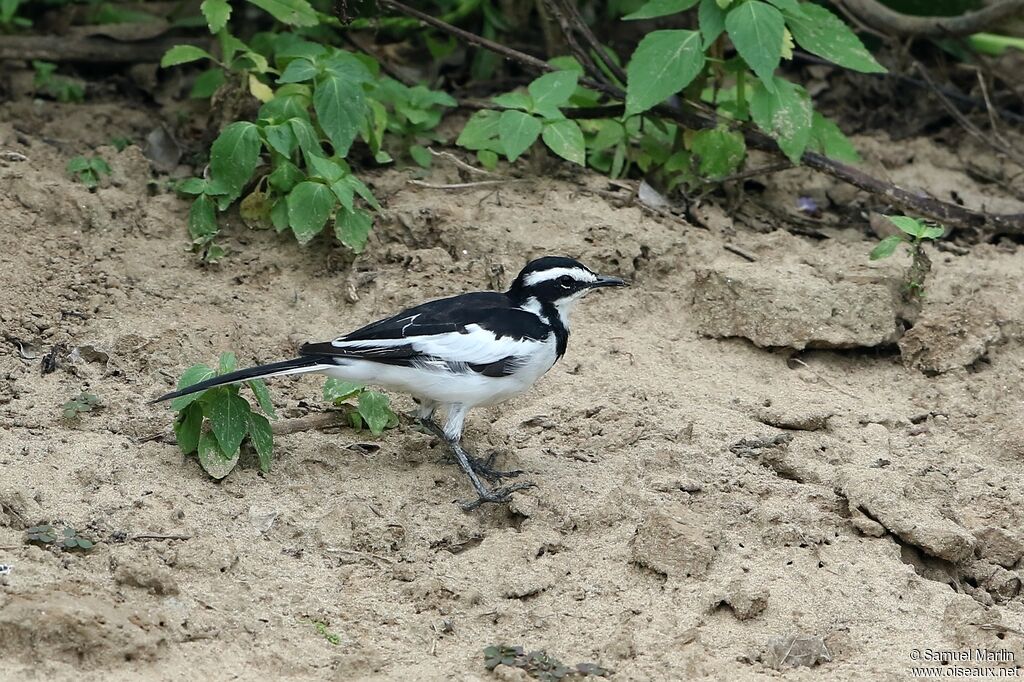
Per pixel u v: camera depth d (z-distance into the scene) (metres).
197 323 12.70
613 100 15.88
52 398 11.47
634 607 9.45
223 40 14.81
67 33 17.58
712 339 13.33
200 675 8.50
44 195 13.75
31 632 8.36
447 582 9.59
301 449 11.21
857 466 11.19
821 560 10.01
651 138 15.48
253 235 13.98
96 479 10.35
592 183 15.18
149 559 9.30
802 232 15.28
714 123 14.98
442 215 14.15
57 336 12.38
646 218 14.69
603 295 13.70
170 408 11.25
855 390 12.77
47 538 9.45
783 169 15.00
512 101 14.26
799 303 13.09
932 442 11.91
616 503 10.49
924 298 13.65
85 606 8.56
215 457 10.64
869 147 16.89
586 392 12.30
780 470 11.31
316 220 13.20
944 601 9.69
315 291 13.50
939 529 10.22
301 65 13.73
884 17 17.05
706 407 12.12
